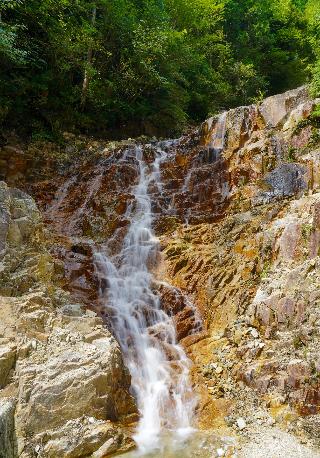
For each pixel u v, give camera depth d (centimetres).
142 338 696
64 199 1109
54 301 643
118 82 1549
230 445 484
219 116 1242
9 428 430
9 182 1125
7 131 1234
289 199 884
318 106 982
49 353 511
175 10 2002
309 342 577
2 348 487
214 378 606
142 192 1104
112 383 513
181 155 1205
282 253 737
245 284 741
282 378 558
